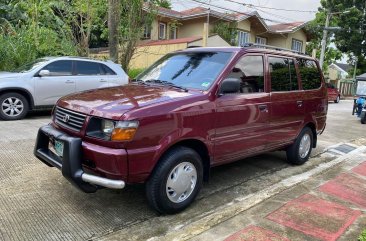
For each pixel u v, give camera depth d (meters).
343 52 36.12
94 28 14.91
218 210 4.27
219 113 4.36
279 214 4.11
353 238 3.63
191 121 4.04
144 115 3.63
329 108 19.36
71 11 13.51
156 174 3.84
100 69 10.30
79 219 3.91
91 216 3.99
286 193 4.82
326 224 3.92
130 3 13.44
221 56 4.82
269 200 4.54
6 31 14.23
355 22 33.94
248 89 4.91
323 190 5.00
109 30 13.41
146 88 4.54
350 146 8.32
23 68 9.86
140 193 4.66
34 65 9.66
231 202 4.56
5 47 12.34
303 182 5.34
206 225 3.81
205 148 4.33
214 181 5.34
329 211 4.27
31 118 9.55
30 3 13.25
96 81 10.12
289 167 6.23
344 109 19.20
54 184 4.80
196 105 4.11
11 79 8.99
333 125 11.90
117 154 3.50
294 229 3.77
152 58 20.73
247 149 4.94
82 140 3.76
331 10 34.78
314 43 36.69
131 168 3.59
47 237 3.52
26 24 14.68
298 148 6.16
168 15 25.14
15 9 14.60
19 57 12.45
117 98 4.02
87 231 3.67
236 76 4.70
